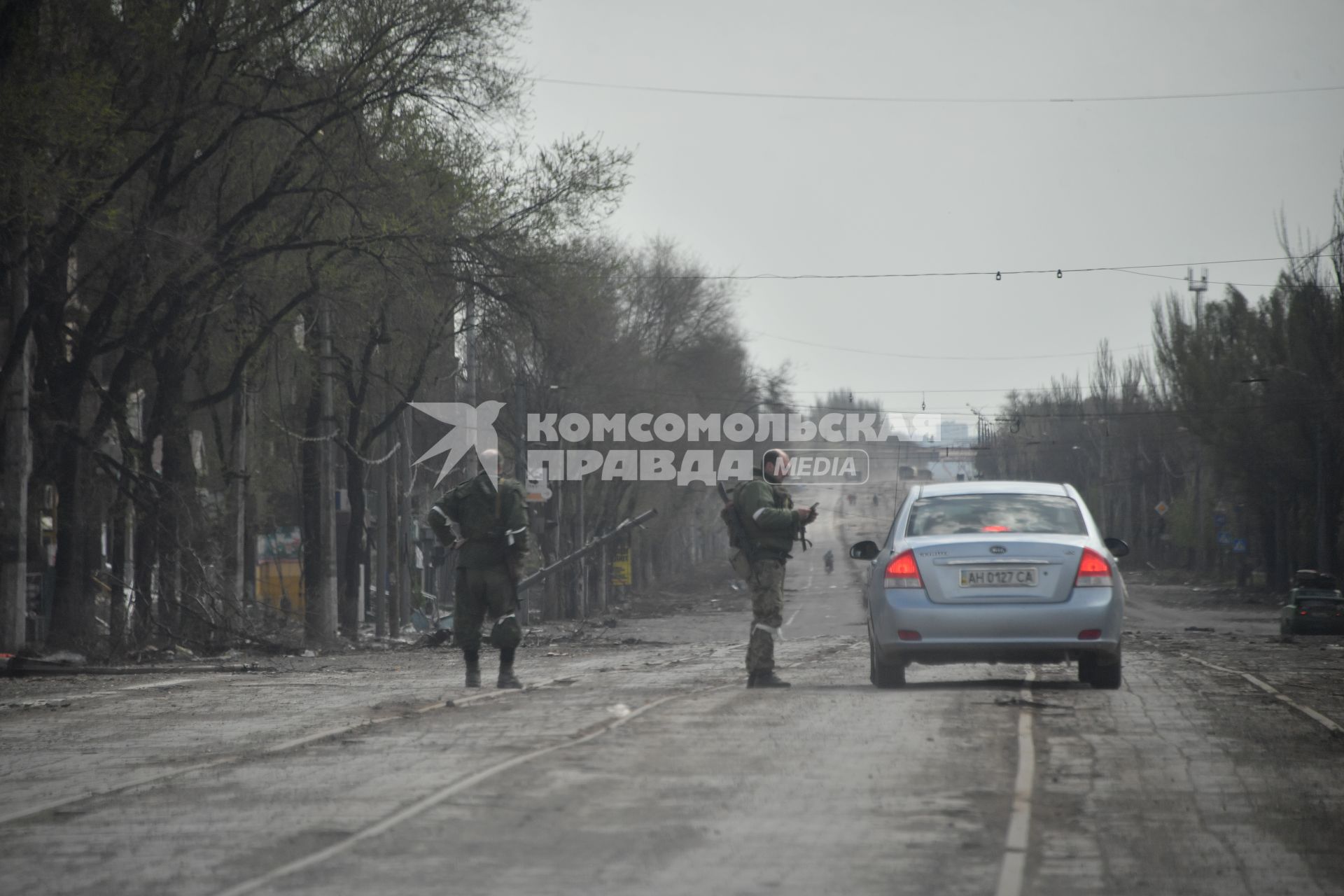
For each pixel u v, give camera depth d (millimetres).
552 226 107062
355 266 101688
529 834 21062
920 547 44031
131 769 28984
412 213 97812
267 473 169375
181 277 94125
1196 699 38844
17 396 89125
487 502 47188
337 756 29266
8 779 28219
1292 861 19688
